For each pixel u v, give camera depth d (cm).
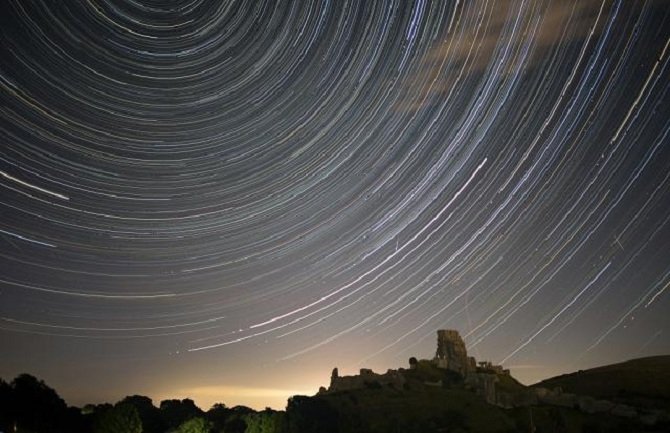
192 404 14862
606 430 10662
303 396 12681
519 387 13662
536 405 12281
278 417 11769
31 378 11419
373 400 12519
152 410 13462
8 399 10625
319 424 11306
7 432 10038
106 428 10869
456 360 14838
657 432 10381
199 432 11794
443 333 15338
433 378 13838
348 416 11719
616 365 15475
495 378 13788
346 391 13162
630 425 10900
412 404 12275
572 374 15150
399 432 11000
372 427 11281
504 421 11406
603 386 13725
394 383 13500
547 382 14862
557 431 10856
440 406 12162
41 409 10781
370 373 13975
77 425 11244
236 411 14000
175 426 12950
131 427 11025
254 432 11875
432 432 10969
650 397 12688
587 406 12038
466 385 13438
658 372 14412
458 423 11269
